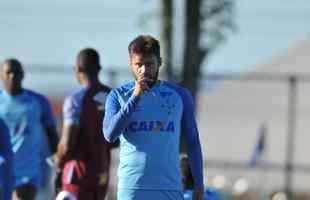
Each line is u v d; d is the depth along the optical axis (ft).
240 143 298.76
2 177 72.95
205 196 91.71
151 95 67.00
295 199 259.39
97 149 91.20
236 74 201.98
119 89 67.62
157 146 66.39
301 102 285.43
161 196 66.39
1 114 99.30
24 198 98.68
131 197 66.33
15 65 99.40
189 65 168.76
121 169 67.15
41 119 101.40
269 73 316.40
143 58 64.18
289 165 209.97
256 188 263.49
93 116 90.84
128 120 65.67
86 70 91.35
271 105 299.17
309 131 276.62
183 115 68.64
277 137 279.08
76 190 91.30
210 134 307.99
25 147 99.09
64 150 90.63
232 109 309.42
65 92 284.20
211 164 244.22
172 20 170.19
